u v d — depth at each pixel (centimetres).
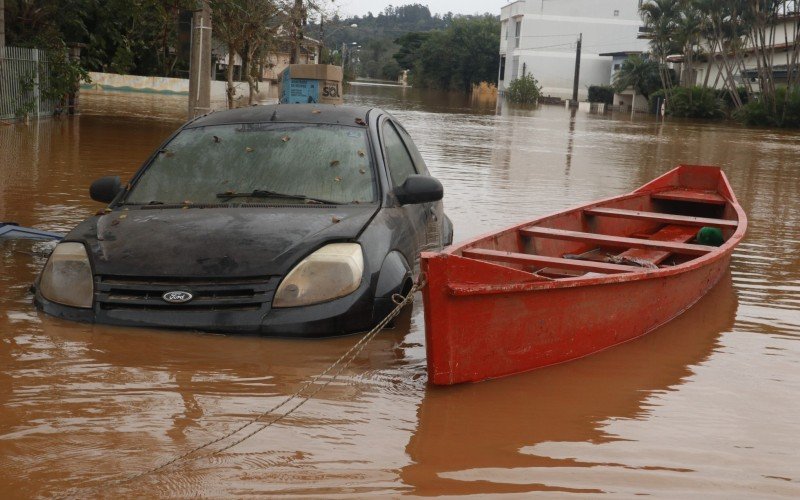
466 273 439
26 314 529
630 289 546
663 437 394
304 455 353
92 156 1496
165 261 518
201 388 422
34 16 2370
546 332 489
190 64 1457
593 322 520
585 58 8706
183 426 376
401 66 15725
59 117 2328
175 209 578
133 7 2450
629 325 553
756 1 5512
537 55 8731
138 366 448
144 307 511
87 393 409
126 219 566
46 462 336
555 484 338
